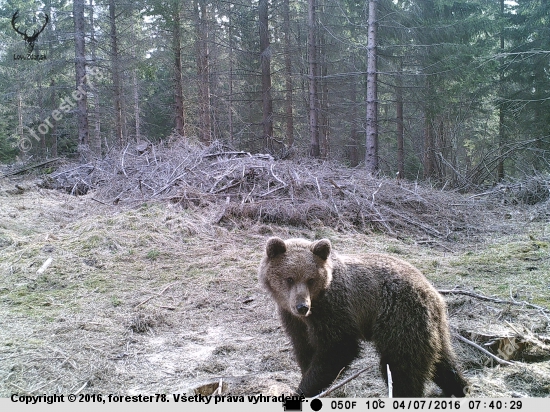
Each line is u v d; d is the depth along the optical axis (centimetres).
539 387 463
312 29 2120
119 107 2484
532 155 2097
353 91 2709
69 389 455
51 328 581
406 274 451
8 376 466
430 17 2192
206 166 1306
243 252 901
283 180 1216
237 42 2506
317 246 425
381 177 1538
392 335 431
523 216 1296
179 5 2123
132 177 1312
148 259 855
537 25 2312
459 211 1254
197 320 638
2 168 2052
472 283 746
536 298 673
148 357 531
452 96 2231
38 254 841
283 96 2970
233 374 499
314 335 429
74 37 2144
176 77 2298
